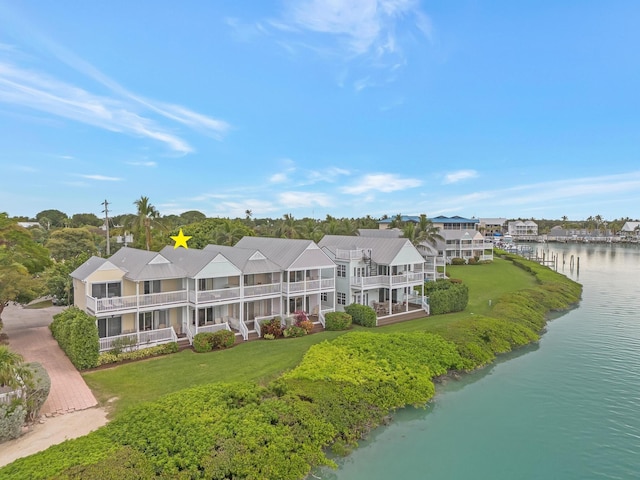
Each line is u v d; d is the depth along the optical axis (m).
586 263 111.44
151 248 60.31
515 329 40.34
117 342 29.02
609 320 49.03
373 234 74.56
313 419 21.52
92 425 19.97
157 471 16.27
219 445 18.17
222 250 42.56
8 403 18.97
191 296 34.03
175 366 27.97
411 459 20.59
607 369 33.00
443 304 46.22
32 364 23.30
